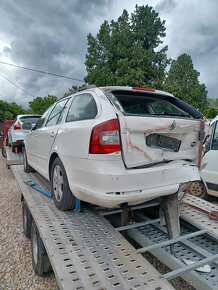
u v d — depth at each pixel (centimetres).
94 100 254
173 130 240
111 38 2048
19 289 247
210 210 300
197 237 264
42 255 245
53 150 313
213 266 211
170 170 236
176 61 2978
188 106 293
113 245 206
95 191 221
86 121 245
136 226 258
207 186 470
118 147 215
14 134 829
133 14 2167
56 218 260
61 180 287
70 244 206
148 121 226
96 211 279
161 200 271
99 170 216
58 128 308
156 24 2183
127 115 222
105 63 2069
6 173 830
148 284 157
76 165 247
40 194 348
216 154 454
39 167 404
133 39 2141
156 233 264
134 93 279
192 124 253
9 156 762
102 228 238
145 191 222
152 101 302
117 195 212
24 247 329
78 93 307
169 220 253
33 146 446
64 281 159
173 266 203
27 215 333
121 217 280
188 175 249
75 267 174
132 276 165
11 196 563
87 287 154
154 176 227
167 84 2180
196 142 263
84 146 233
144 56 1980
